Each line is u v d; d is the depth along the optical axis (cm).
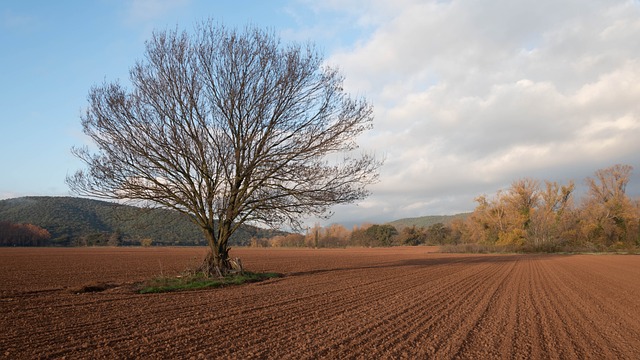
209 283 2202
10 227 11150
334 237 13638
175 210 2514
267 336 1019
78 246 11094
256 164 2422
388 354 885
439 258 5912
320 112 2509
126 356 825
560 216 8288
